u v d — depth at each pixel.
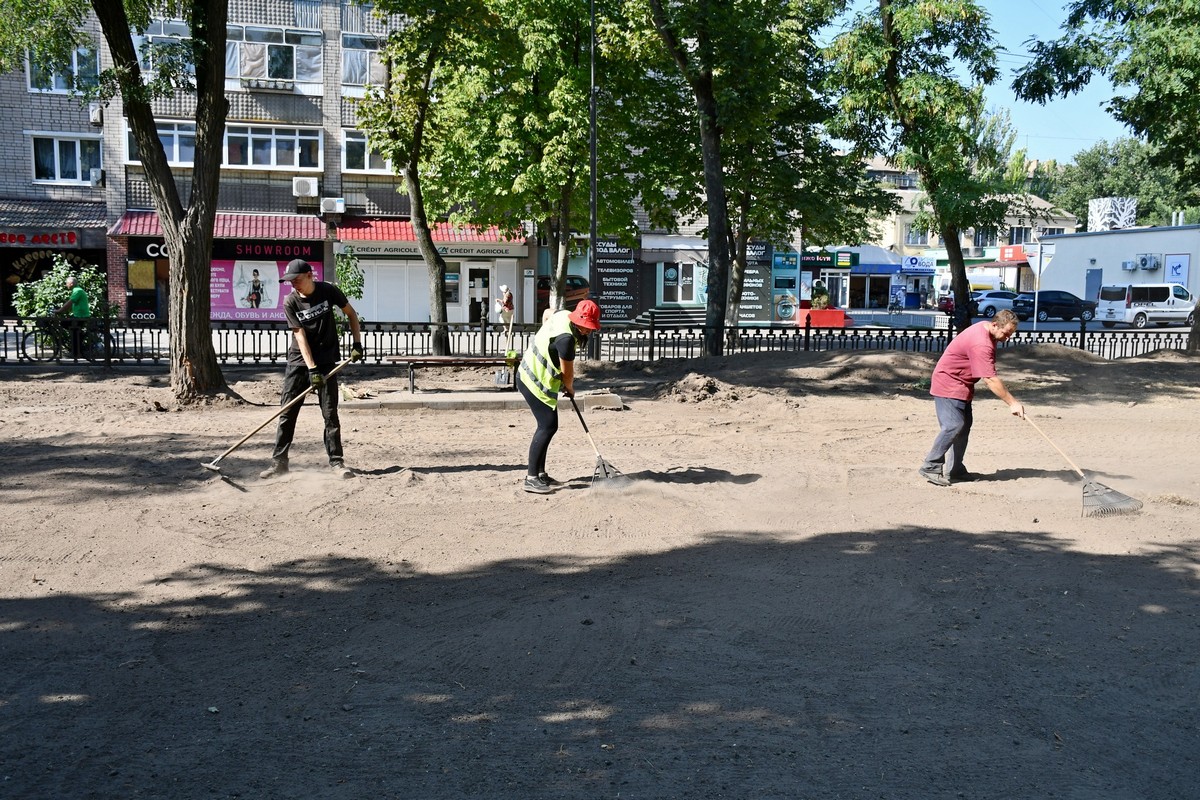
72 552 6.25
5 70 15.20
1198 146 18.83
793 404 13.02
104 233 32.06
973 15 16.08
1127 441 10.92
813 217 26.95
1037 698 4.48
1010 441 10.87
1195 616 5.51
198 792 3.56
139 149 12.27
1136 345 22.14
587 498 7.73
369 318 33.38
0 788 3.55
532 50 22.84
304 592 5.67
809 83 26.00
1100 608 5.61
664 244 37.06
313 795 3.55
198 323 12.34
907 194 67.75
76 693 4.36
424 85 18.70
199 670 4.62
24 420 11.03
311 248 32.78
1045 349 18.11
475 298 34.22
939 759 3.91
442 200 25.97
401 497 7.70
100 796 3.52
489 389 14.06
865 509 7.68
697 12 16.72
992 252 61.75
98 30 31.59
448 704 4.31
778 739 4.04
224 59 12.62
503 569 6.14
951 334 20.17
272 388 14.18
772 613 5.46
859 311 57.88
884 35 17.03
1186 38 14.73
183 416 11.62
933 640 5.13
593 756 3.87
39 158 32.28
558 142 23.47
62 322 16.55
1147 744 4.09
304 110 32.66
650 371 16.84
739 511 7.56
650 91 25.14
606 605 5.54
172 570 5.99
